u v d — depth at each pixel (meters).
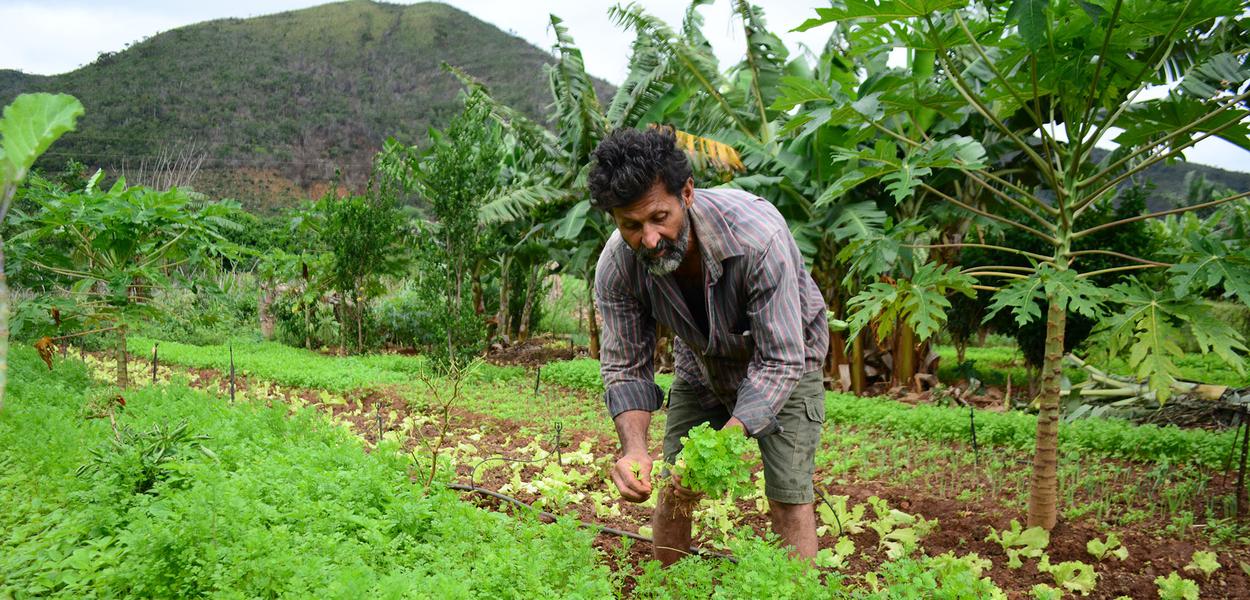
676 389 3.55
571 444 7.09
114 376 9.81
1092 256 8.78
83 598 2.49
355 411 8.59
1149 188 8.95
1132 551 4.28
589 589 2.70
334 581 2.40
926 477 5.89
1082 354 9.07
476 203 11.96
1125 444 6.38
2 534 3.12
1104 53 3.79
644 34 10.56
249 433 4.84
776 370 2.84
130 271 7.41
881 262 4.96
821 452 6.54
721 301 2.91
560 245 13.78
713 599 2.73
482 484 5.64
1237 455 5.92
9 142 1.93
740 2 9.77
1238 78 4.26
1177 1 3.88
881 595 2.94
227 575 2.54
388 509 3.39
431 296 11.82
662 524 3.50
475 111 11.89
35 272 7.91
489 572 2.74
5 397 5.85
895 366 9.99
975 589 2.80
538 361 13.81
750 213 2.86
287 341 15.91
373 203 13.95
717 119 10.43
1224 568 4.08
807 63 9.99
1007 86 4.08
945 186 9.27
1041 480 4.46
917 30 4.39
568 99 11.38
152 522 3.00
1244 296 3.58
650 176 2.46
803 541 3.25
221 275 16.89
